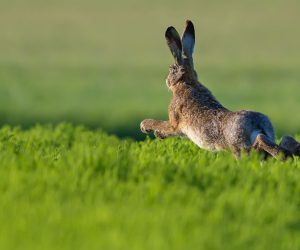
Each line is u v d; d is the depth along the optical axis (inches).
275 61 7485.2
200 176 1190.3
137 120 4050.2
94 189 1098.1
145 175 1181.1
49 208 1024.9
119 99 5187.0
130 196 1080.8
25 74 6476.4
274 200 1114.7
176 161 1331.2
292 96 5324.8
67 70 6820.9
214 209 1039.6
